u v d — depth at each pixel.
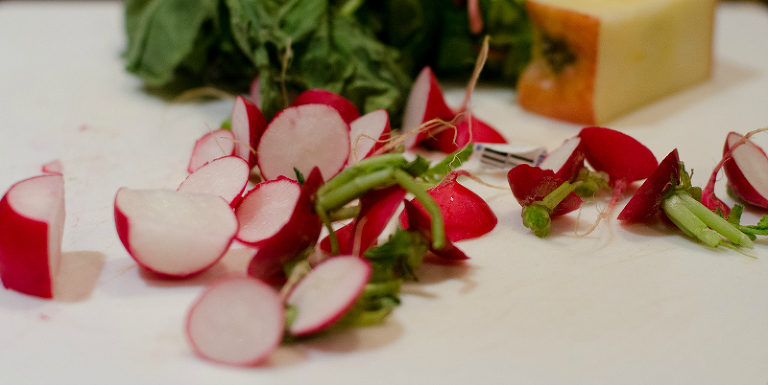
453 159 0.37
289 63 0.46
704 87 0.52
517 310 0.35
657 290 0.36
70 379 0.33
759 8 0.71
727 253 0.38
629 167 0.41
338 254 0.36
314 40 0.46
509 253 0.38
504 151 0.43
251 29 0.46
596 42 0.46
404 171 0.36
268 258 0.35
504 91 0.52
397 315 0.35
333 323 0.34
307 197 0.35
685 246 0.38
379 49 0.47
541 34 0.48
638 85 0.49
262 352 0.33
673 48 0.50
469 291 0.36
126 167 0.44
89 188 0.42
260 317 0.33
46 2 0.73
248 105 0.41
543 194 0.39
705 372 0.34
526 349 0.34
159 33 0.49
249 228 0.38
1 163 0.44
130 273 0.37
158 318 0.35
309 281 0.34
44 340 0.34
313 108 0.40
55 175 0.37
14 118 0.48
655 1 0.48
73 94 0.51
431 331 0.35
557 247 0.38
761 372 0.34
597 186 0.41
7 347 0.34
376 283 0.35
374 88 0.46
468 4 0.50
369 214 0.36
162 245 0.36
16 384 0.33
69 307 0.35
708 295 0.36
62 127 0.47
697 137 0.46
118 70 0.55
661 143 0.46
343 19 0.47
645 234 0.39
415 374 0.33
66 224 0.39
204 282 0.36
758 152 0.40
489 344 0.34
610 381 0.33
